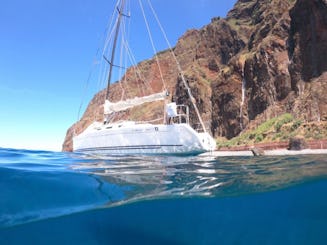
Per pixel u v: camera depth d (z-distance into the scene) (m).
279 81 32.41
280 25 35.97
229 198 5.57
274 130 26.66
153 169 8.54
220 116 40.22
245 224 5.45
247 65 38.03
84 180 6.50
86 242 4.87
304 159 10.07
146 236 5.16
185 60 79.81
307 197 5.84
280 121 27.55
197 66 57.25
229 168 8.60
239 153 14.20
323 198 5.89
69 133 73.31
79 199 5.50
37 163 8.00
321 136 21.50
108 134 18.55
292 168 7.95
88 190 5.93
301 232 5.48
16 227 4.72
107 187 6.22
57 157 10.33
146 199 5.43
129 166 9.16
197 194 5.69
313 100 26.30
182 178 7.18
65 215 4.92
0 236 4.68
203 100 45.41
